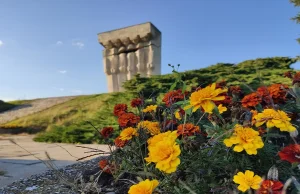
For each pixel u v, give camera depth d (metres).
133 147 1.55
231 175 1.09
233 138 1.03
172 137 1.11
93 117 7.01
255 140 1.00
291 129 1.07
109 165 1.71
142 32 10.50
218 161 1.13
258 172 1.11
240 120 1.38
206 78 5.80
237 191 1.01
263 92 1.52
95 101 10.34
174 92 1.80
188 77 5.73
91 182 1.73
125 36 10.92
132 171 1.46
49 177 2.13
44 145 5.43
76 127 6.32
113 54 11.30
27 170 2.68
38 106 13.25
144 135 1.54
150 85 6.02
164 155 0.98
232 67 6.20
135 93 6.04
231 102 1.65
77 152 4.13
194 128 1.32
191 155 1.18
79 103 10.82
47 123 9.60
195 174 1.14
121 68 11.09
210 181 1.14
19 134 8.98
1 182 2.19
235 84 5.14
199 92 1.16
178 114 1.65
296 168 1.10
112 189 1.65
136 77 6.89
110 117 5.84
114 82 11.27
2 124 10.62
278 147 1.25
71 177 1.97
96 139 5.55
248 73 6.06
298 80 1.81
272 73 5.74
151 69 10.38
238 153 1.14
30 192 1.77
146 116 1.90
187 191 1.09
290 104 1.51
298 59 5.98
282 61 6.33
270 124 1.08
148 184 0.96
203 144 1.25
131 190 0.96
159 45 10.88
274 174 0.94
